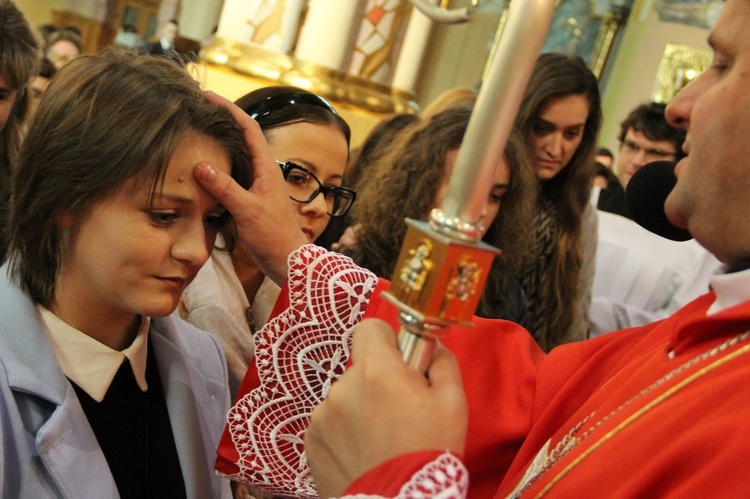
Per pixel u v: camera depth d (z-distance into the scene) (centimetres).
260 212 104
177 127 93
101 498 95
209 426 115
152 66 97
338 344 106
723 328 78
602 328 263
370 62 358
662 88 629
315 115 152
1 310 96
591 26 649
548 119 218
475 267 68
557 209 227
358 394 71
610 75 651
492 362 113
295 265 107
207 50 344
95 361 101
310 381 107
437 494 65
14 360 94
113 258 94
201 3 515
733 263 80
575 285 225
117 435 103
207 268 139
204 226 103
